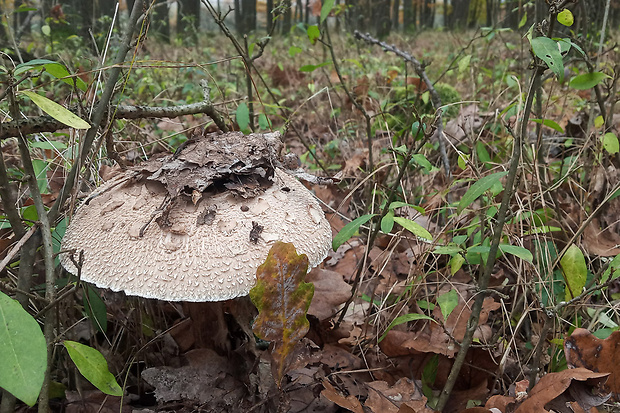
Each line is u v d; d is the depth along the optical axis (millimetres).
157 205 354
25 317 238
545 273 438
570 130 723
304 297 290
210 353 401
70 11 1202
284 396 350
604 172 539
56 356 406
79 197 413
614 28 1545
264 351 409
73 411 375
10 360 227
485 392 385
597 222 515
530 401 302
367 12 2438
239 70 1281
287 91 1236
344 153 805
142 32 419
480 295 342
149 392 402
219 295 317
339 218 611
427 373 400
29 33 1396
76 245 346
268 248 335
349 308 490
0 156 303
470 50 1476
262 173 374
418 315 373
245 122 558
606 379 309
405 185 638
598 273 399
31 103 704
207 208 348
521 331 459
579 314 435
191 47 1707
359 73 1190
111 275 323
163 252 324
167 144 681
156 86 925
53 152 569
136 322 423
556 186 463
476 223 459
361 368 417
